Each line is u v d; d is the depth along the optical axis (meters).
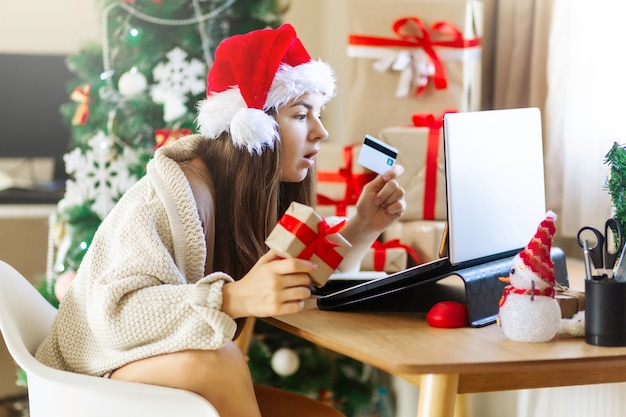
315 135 1.58
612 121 1.94
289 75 1.50
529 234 1.51
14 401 2.55
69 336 1.39
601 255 1.29
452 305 1.37
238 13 2.46
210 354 1.26
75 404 1.29
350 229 1.69
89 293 1.37
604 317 1.23
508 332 1.27
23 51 3.06
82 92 2.45
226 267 1.54
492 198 1.42
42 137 3.02
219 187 1.49
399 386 2.34
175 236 1.34
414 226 2.09
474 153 1.38
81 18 3.11
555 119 2.14
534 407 1.75
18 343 1.34
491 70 2.46
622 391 1.58
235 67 1.49
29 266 2.67
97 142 2.45
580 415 1.64
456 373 1.15
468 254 1.37
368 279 1.64
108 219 1.43
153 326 1.25
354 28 2.19
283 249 1.22
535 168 1.53
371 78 2.20
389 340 1.27
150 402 1.25
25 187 2.93
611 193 1.32
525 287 1.26
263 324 2.38
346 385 2.38
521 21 2.29
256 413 1.29
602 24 1.96
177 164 1.42
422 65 2.18
